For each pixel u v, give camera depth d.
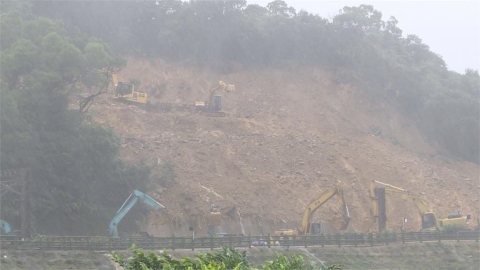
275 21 117.50
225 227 78.50
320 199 70.62
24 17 90.69
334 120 106.56
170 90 105.44
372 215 74.00
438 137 109.06
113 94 96.31
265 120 103.56
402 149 104.69
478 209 96.94
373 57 113.56
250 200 84.69
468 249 66.25
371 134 106.12
